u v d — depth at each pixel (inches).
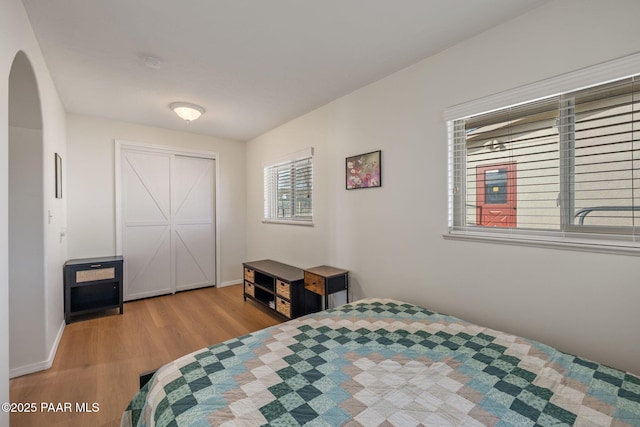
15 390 78.5
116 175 148.6
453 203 85.7
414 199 93.1
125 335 112.9
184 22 71.6
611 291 58.4
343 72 98.2
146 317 131.8
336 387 45.4
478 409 40.5
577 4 61.2
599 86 60.6
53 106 103.2
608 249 58.0
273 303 133.4
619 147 59.0
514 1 64.7
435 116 87.0
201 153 176.4
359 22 72.1
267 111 135.0
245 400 42.3
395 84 98.2
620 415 39.2
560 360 52.6
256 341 61.3
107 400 75.0
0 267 48.1
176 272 170.9
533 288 68.6
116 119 147.0
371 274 108.0
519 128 72.6
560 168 66.6
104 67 93.4
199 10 67.2
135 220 156.8
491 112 76.7
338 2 64.9
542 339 67.3
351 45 82.3
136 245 157.1
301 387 45.4
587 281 61.2
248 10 67.4
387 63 92.3
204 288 180.1
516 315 71.4
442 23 72.6
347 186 116.3
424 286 90.8
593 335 60.5
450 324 69.9
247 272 153.3
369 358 54.2
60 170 116.1
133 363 92.7
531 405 41.1
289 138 150.2
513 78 70.7
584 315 61.6
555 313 65.4
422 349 57.6
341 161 119.7
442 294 86.2
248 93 114.8
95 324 123.6
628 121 57.5
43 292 88.8
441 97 85.5
